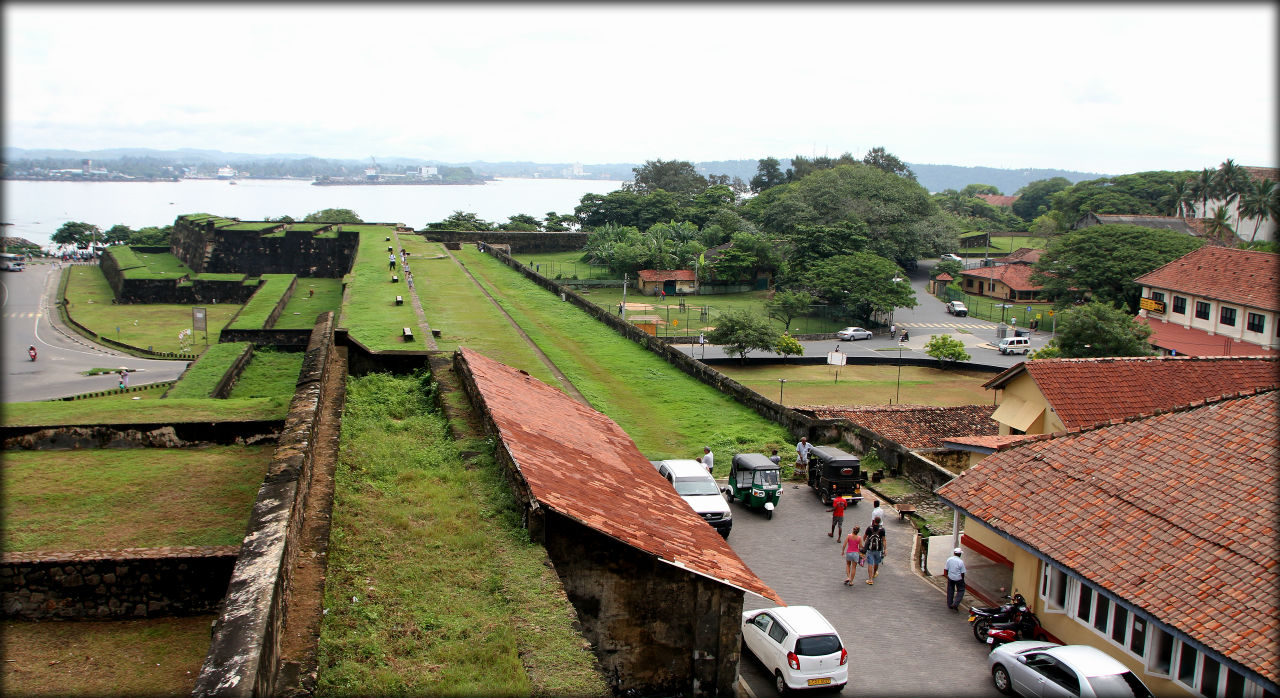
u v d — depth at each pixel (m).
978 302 103.75
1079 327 57.47
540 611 11.62
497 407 19.44
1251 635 13.39
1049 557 16.97
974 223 166.00
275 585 9.44
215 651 8.11
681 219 131.00
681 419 33.81
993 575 20.92
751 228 123.06
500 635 10.92
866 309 89.06
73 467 19.38
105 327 76.50
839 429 31.72
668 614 13.73
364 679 9.68
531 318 50.44
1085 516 17.61
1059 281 90.12
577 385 36.06
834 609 19.27
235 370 37.66
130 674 11.49
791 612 16.50
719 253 110.69
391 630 10.91
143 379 58.44
